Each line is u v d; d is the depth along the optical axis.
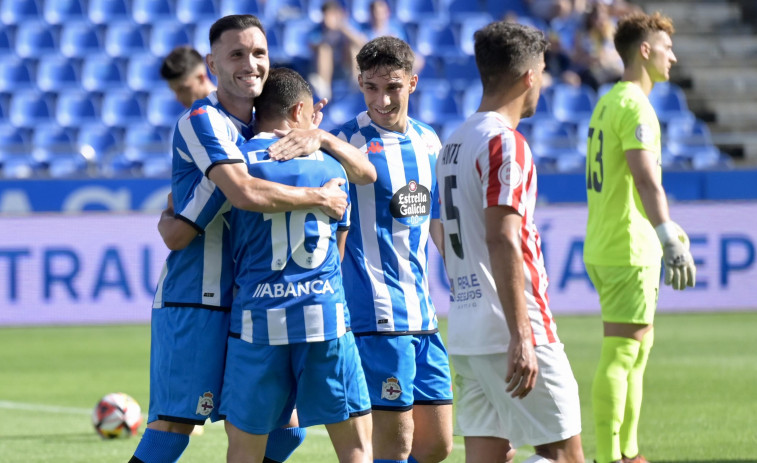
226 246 17.36
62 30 67.38
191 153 16.58
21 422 28.89
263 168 16.23
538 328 14.95
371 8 66.88
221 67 16.86
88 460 23.61
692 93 70.25
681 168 54.44
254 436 16.30
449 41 71.31
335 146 16.98
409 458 19.45
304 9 72.12
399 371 18.66
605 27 69.44
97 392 33.75
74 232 49.78
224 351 17.28
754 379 34.88
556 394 14.93
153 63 66.12
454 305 15.75
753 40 74.00
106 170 55.03
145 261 50.38
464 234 15.38
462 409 16.12
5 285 49.16
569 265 52.66
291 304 15.93
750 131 69.00
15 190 49.88
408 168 19.19
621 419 19.81
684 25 74.94
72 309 49.72
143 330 48.72
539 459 14.99
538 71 15.55
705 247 53.59
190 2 70.75
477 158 14.90
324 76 63.31
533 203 15.07
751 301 54.12
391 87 18.97
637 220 20.05
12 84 64.06
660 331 47.62
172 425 17.33
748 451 24.02
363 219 19.02
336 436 16.83
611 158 20.12
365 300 18.81
